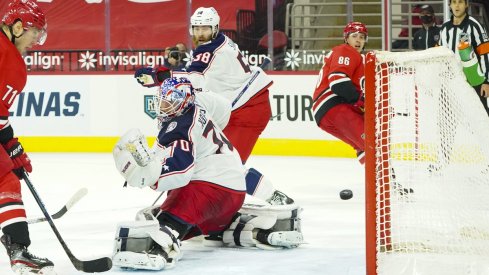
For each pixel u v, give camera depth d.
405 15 31.73
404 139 10.78
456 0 19.08
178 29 32.81
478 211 10.68
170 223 12.41
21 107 31.66
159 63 32.91
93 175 24.53
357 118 17.73
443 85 10.81
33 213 17.92
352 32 17.86
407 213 10.72
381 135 10.41
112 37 33.00
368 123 10.42
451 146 10.79
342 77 17.45
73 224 16.36
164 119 12.37
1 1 32.78
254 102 17.08
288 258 12.80
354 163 27.27
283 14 31.94
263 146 30.33
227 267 12.12
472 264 10.31
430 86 10.80
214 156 12.69
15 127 31.70
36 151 31.75
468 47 12.65
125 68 32.97
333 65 17.58
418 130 10.80
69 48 32.88
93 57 32.94
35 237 14.90
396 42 32.09
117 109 31.62
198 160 12.60
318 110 18.19
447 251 10.60
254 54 32.16
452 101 10.84
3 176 10.88
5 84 10.84
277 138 30.19
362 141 17.64
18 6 11.01
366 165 10.45
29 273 10.77
